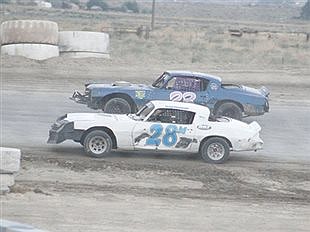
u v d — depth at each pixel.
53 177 29.91
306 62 88.38
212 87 46.19
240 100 46.34
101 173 31.33
